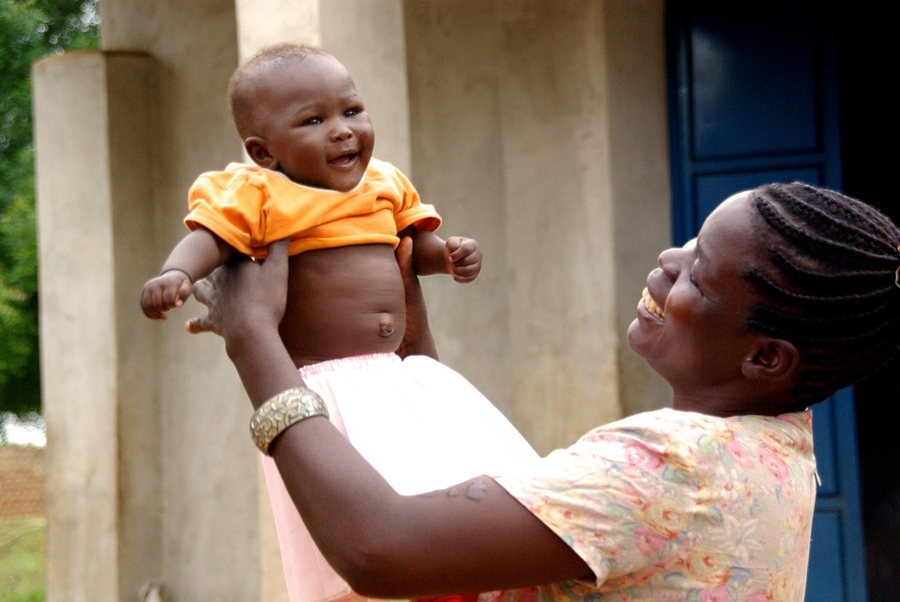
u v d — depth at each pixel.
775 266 1.70
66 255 6.35
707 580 1.64
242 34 4.97
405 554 1.61
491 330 5.63
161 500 6.36
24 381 13.38
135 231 6.34
